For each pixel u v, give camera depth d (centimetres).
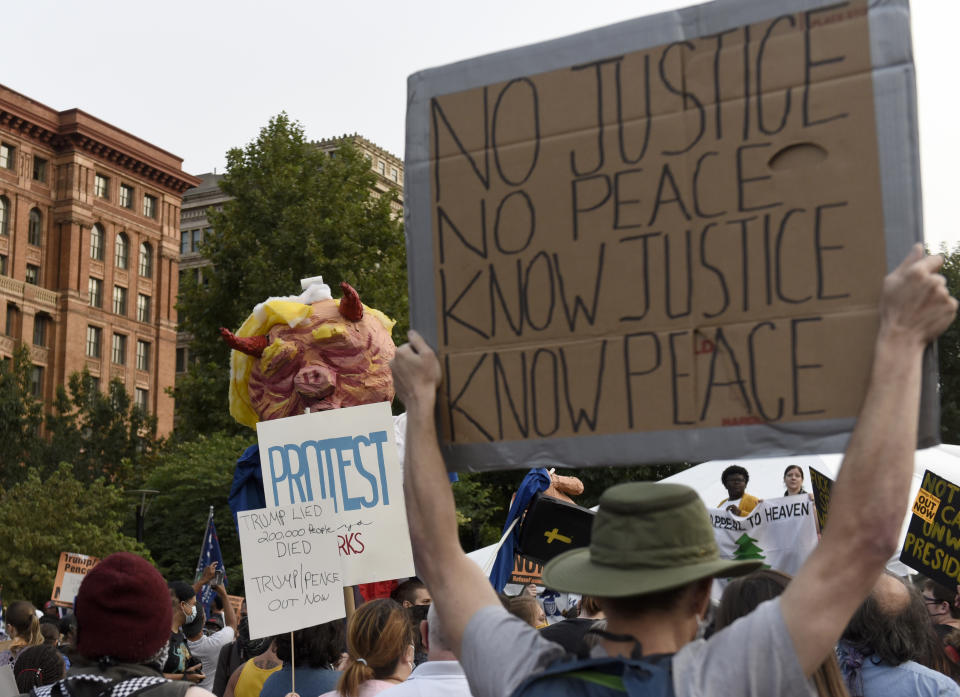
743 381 207
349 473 500
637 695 186
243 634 656
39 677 544
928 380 189
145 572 301
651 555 198
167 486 3209
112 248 6094
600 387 219
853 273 201
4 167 5609
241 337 686
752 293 208
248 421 720
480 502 2902
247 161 3200
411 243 240
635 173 221
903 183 199
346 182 3206
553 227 227
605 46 226
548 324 225
